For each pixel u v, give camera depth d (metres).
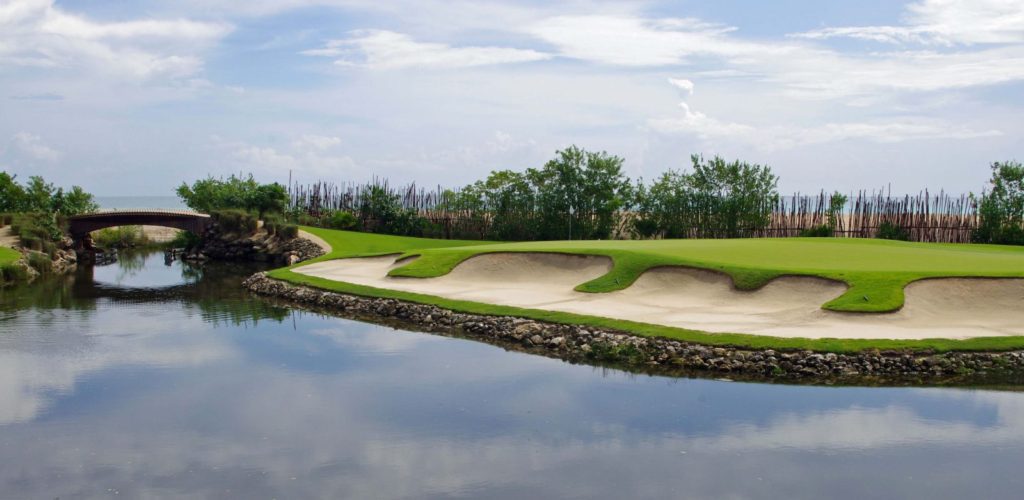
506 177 82.50
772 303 32.44
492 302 36.53
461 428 20.30
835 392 23.30
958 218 67.88
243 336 32.91
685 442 19.22
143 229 101.00
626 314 31.98
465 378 25.31
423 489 16.45
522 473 17.30
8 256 57.91
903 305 29.72
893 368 24.92
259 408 22.09
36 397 23.30
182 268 66.00
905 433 19.81
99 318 37.84
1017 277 31.41
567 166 79.69
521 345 30.39
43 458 18.38
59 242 70.12
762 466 17.69
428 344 30.88
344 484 16.73
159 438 19.62
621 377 25.31
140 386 24.50
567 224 80.12
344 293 42.19
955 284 31.28
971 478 17.00
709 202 74.88
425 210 90.75
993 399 22.52
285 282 47.75
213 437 19.67
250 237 76.50
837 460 18.05
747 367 25.42
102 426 20.59
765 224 73.44
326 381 25.02
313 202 95.81
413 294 39.72
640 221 77.56
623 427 20.36
